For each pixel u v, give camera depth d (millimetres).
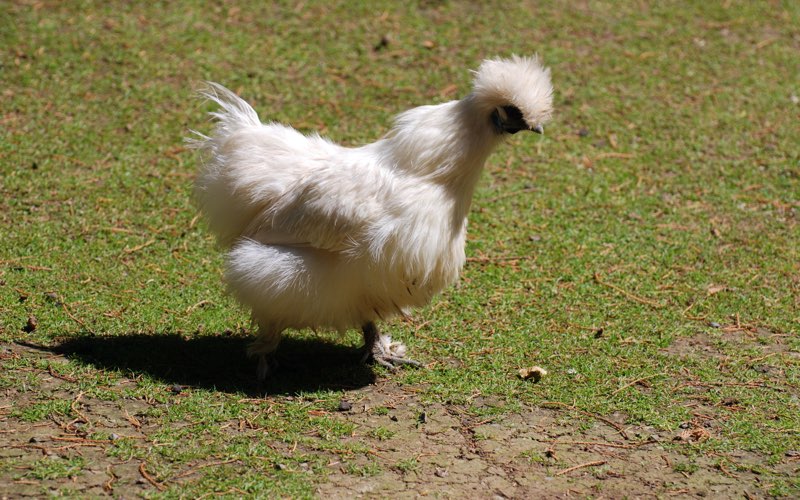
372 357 9383
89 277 10570
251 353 8977
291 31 16594
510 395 8773
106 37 15945
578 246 11938
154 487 7020
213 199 9070
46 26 16062
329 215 8305
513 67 8398
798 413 8562
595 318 10398
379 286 8484
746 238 12203
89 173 12836
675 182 13523
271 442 7781
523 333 10031
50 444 7547
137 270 10852
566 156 14102
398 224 8234
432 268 8484
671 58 16656
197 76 15211
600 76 16016
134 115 14242
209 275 10898
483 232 12227
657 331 10156
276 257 8414
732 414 8555
